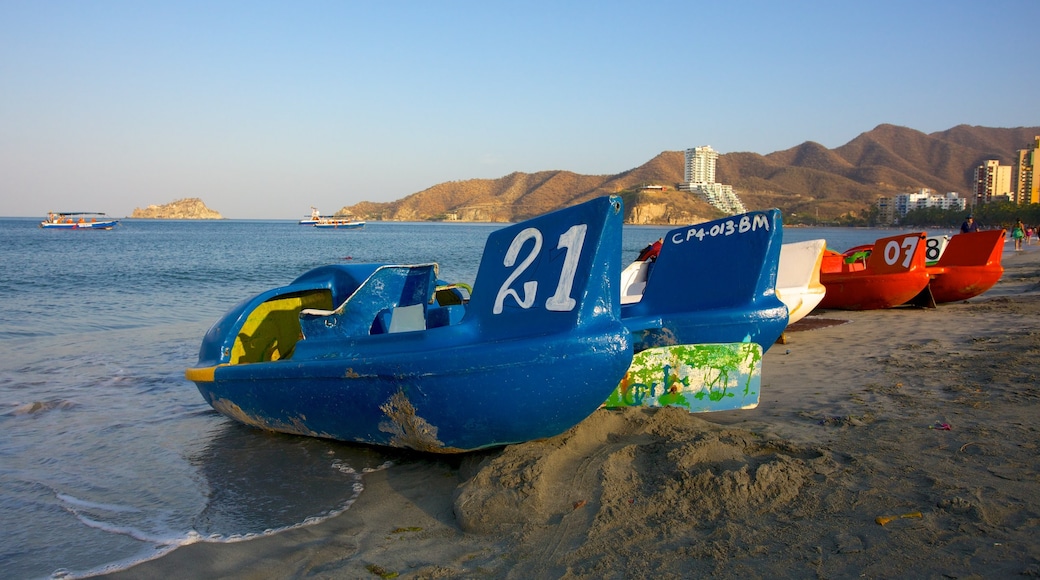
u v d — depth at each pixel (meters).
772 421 5.75
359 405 5.21
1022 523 3.54
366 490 4.90
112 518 4.61
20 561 4.00
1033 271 24.25
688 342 6.45
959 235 14.70
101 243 63.31
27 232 101.44
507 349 4.53
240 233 113.69
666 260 7.24
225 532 4.30
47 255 42.34
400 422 5.03
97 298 19.34
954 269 14.19
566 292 4.62
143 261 37.41
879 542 3.42
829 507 3.87
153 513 4.66
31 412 7.34
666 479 4.22
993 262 14.05
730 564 3.33
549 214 4.85
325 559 3.83
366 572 3.61
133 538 4.28
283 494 4.90
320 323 5.81
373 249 58.97
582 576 3.34
